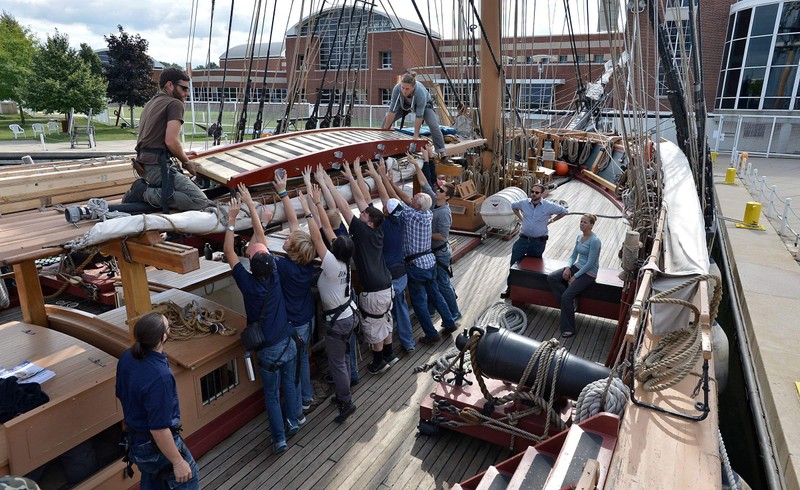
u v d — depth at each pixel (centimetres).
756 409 519
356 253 398
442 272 511
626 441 261
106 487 288
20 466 251
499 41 915
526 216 589
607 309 518
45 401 265
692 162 750
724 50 2419
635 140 614
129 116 3950
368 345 493
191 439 336
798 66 2122
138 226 291
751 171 1738
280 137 457
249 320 335
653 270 390
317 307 433
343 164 454
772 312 674
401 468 334
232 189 356
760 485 469
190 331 353
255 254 322
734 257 896
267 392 337
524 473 267
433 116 614
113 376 290
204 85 2698
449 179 915
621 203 1051
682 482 234
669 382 303
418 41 2744
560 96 2500
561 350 334
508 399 339
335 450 349
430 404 360
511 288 568
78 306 588
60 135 2562
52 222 324
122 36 3228
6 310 573
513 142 1014
